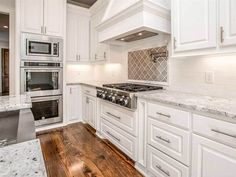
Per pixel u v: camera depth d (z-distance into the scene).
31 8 2.81
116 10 2.25
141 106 1.82
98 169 1.90
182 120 1.33
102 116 2.69
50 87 3.09
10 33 3.21
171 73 2.16
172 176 1.45
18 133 0.96
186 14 1.58
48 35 2.99
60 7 3.10
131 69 2.90
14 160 0.44
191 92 1.92
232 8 1.23
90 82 3.56
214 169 1.12
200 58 1.83
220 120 1.07
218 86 1.67
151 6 1.80
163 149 1.53
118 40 2.70
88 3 3.84
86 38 3.69
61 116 3.25
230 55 1.56
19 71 2.75
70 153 2.26
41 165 0.42
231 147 1.02
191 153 1.27
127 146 2.08
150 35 2.31
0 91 7.20
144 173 1.81
